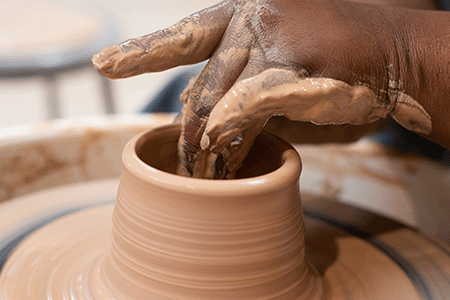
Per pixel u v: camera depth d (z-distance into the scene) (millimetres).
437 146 864
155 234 498
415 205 792
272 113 496
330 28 509
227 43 518
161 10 3717
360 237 637
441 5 839
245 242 496
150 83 2752
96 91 2594
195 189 486
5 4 1669
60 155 743
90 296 532
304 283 535
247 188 490
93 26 1435
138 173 501
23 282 554
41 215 652
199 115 527
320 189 797
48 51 1236
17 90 2479
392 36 531
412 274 591
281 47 500
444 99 538
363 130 825
